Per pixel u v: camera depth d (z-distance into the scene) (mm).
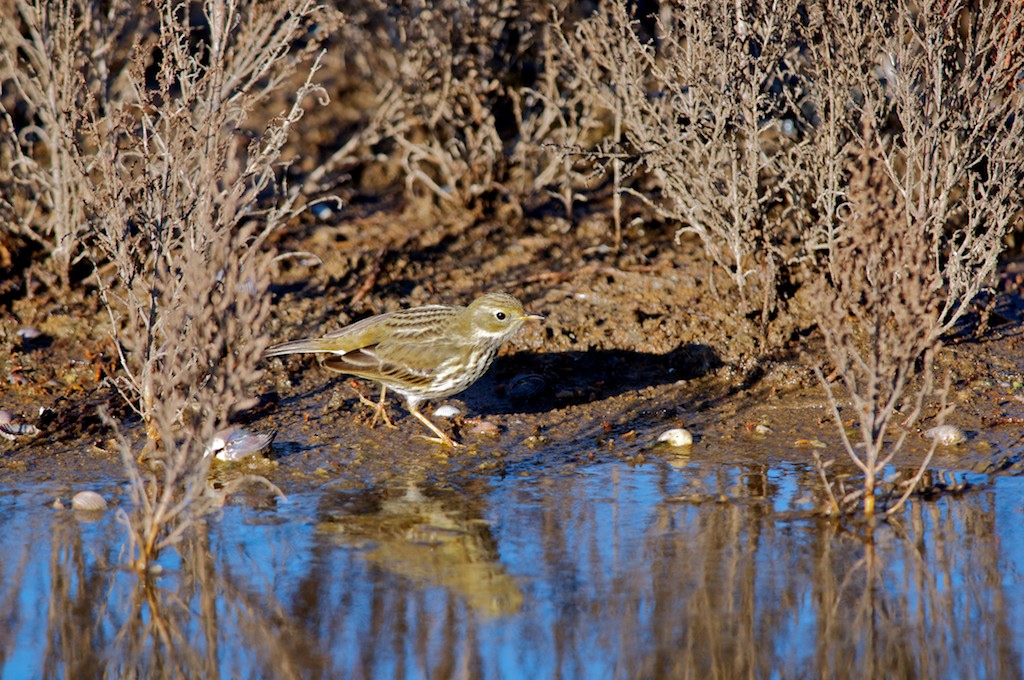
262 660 8461
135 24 16734
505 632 8797
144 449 12008
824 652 8508
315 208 17094
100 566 9828
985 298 14969
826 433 12617
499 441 12750
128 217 12062
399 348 12766
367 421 13195
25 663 8484
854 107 13508
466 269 15852
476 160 16906
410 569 9766
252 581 9562
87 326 14430
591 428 13016
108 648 8672
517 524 10602
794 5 13109
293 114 12641
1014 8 12375
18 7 14797
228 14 13977
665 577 9555
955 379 13469
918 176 14172
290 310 14891
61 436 12578
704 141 14352
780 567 9688
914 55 13312
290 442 12664
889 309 10586
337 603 9219
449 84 16453
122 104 12844
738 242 14305
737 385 13773
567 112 17672
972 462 11750
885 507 10812
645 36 16141
